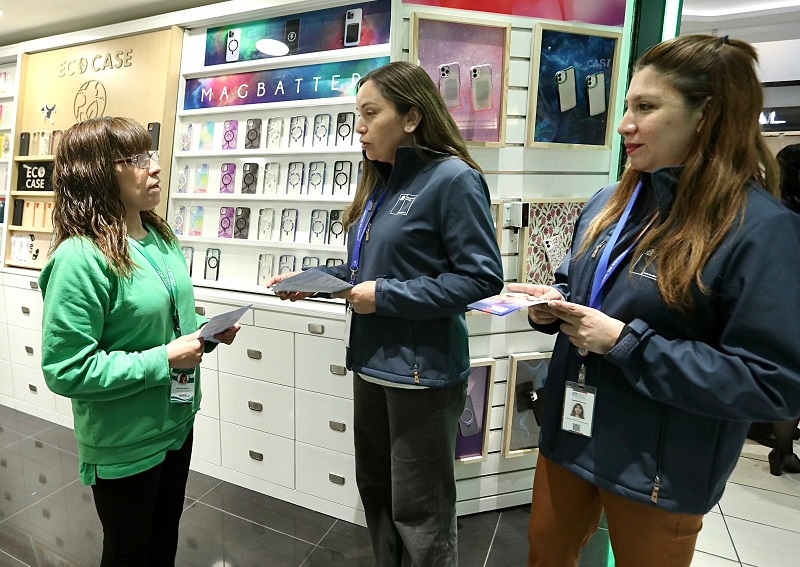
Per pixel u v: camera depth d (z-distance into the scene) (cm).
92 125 125
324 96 239
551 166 222
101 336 123
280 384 232
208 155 266
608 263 104
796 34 334
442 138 140
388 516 169
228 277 267
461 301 127
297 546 208
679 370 84
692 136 89
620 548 103
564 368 109
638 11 202
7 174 357
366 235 147
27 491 239
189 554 201
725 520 231
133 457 127
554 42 209
